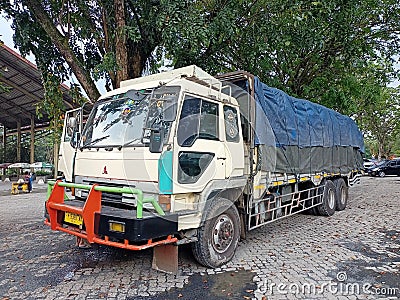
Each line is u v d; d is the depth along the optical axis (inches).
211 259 187.0
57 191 184.2
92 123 199.2
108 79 344.2
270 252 221.6
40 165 892.0
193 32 288.4
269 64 433.4
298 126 281.3
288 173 261.9
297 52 425.7
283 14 350.9
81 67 340.8
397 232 277.7
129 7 345.7
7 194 605.0
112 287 166.1
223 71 450.6
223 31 333.4
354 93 541.0
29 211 403.5
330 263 200.2
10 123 1165.1
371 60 510.6
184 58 348.8
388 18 481.1
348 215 354.0
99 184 179.8
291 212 281.4
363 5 424.2
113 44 346.6
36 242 251.6
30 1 326.3
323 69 514.3
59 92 376.8
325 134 333.4
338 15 374.3
